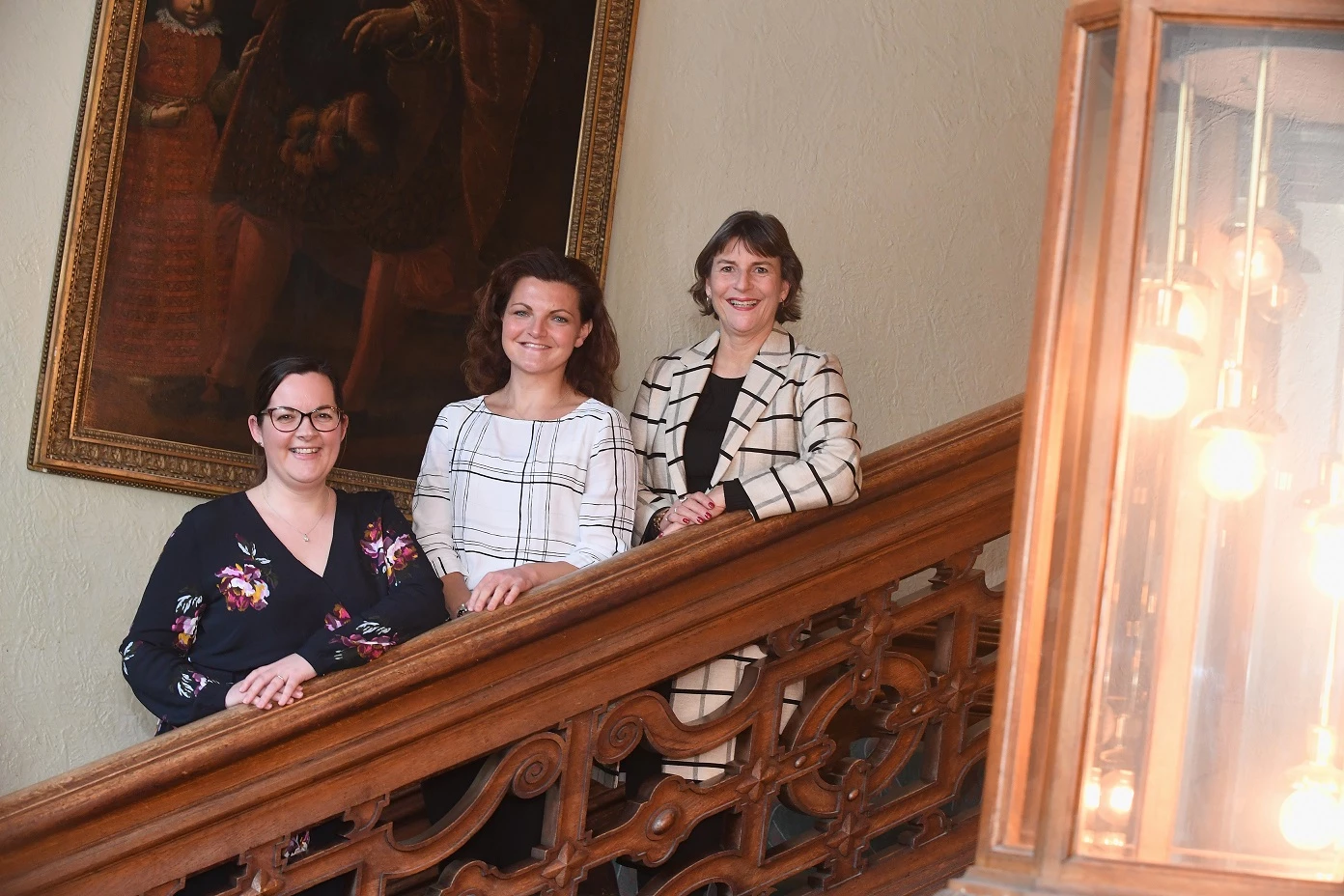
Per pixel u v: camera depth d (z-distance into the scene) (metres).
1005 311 4.45
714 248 3.36
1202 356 1.93
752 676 2.99
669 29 4.22
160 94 3.72
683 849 3.01
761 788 2.96
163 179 3.72
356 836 2.61
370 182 3.92
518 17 4.05
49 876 2.37
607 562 2.79
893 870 3.10
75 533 3.64
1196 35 1.93
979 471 3.18
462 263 4.00
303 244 3.85
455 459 3.18
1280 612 1.92
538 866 2.76
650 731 2.87
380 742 2.61
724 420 3.30
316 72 3.87
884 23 4.39
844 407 3.21
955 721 3.19
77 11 3.70
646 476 3.33
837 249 4.30
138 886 2.45
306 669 2.54
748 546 2.90
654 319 4.17
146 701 2.67
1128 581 1.91
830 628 3.30
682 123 4.22
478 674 2.70
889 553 3.11
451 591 3.04
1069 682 1.89
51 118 3.67
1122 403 1.91
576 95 4.10
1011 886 1.88
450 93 3.99
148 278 3.69
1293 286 1.93
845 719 3.51
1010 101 4.47
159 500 3.72
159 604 2.73
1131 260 1.92
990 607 3.21
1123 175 1.92
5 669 3.56
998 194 4.45
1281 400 1.93
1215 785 1.90
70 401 3.60
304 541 2.85
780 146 4.29
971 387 4.40
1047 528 1.93
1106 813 1.89
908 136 4.38
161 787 2.42
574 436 3.13
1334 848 1.89
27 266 3.63
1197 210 1.93
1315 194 1.93
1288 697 1.92
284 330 3.82
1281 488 1.93
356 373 3.89
